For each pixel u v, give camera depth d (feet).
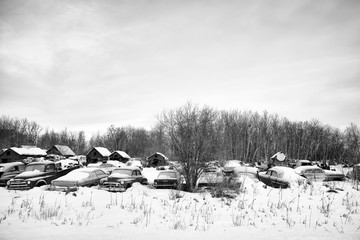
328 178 67.67
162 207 36.73
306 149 287.07
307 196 46.09
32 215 29.66
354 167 67.36
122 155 208.23
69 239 21.34
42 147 364.99
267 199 44.29
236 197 45.32
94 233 23.56
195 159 53.42
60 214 30.07
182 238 22.65
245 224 29.35
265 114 285.43
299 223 30.01
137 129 311.27
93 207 34.32
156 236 23.13
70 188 42.98
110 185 49.34
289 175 58.90
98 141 370.32
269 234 24.57
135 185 53.52
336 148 282.56
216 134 59.21
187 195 45.80
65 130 384.06
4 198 38.19
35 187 47.62
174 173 56.80
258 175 67.26
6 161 176.96
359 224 29.50
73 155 250.78
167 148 57.57
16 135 344.49
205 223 29.48
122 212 33.17
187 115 56.70
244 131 272.10
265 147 262.06
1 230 23.30
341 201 42.88
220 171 55.83
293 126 293.02
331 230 26.58
